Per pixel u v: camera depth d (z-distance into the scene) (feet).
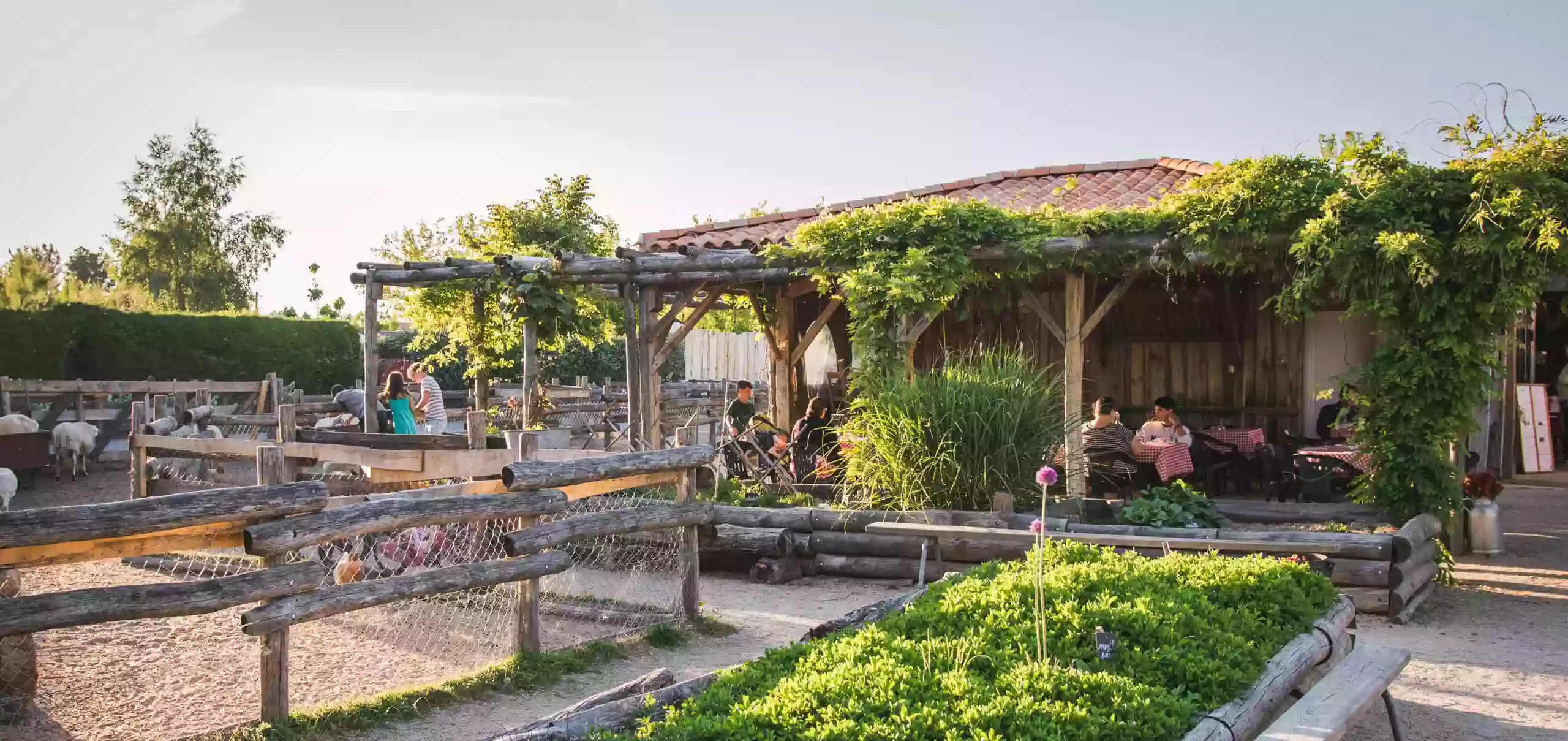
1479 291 26.22
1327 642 16.20
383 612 24.76
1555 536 33.81
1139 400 45.06
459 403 72.02
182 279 152.87
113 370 70.64
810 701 11.87
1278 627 15.96
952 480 27.84
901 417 28.27
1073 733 11.05
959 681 12.27
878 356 32.40
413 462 30.14
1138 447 33.65
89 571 30.22
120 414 57.00
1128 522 26.94
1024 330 45.80
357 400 48.78
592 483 22.27
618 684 19.34
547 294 41.81
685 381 80.74
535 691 18.88
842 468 31.83
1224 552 24.82
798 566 29.12
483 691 18.54
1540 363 58.85
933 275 31.91
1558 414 55.77
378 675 19.86
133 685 19.11
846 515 28.50
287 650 16.48
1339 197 27.12
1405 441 27.02
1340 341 41.16
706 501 24.77
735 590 27.61
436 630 23.27
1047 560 18.99
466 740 16.24
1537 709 17.67
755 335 95.30
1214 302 43.09
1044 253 32.07
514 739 11.73
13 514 13.66
